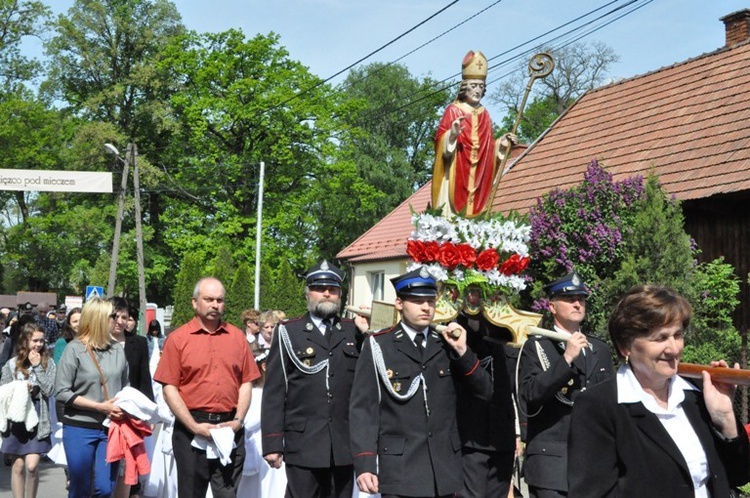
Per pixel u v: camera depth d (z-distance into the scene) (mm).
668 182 15750
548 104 48906
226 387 7344
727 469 3350
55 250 47312
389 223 29391
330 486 6906
